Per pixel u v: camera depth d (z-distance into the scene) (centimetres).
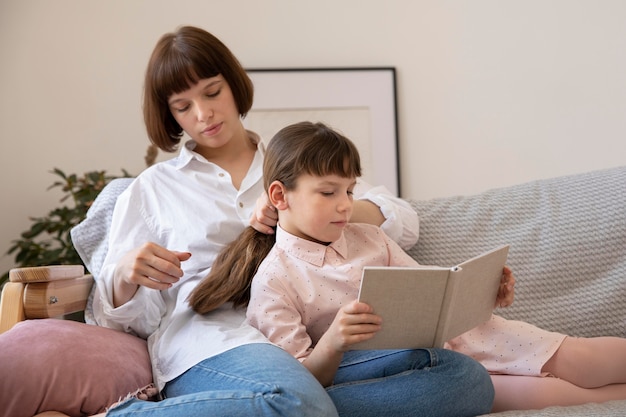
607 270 154
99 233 163
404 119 276
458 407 113
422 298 111
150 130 159
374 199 153
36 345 120
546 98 275
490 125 276
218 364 117
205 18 273
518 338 133
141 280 132
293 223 133
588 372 129
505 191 168
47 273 136
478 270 117
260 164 156
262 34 275
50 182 266
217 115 149
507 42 276
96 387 119
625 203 158
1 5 267
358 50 277
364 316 109
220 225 147
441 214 162
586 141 274
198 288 135
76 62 269
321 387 106
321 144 129
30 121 267
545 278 154
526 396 128
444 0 278
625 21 274
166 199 151
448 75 277
